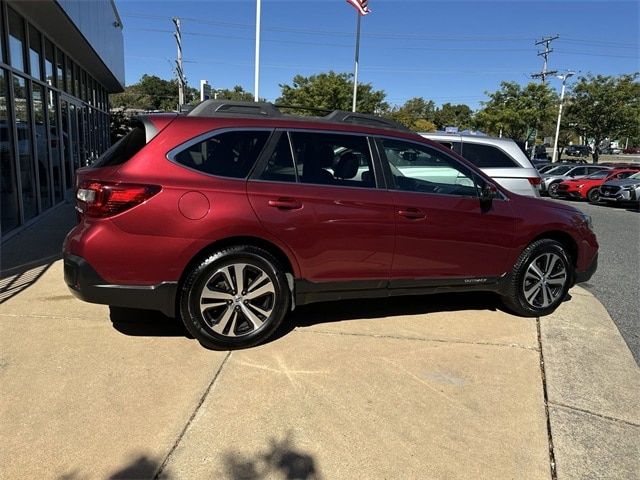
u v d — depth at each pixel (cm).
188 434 285
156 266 355
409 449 281
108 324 429
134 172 354
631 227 1279
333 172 407
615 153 8169
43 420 292
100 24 1422
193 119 381
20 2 822
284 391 333
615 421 318
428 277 435
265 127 393
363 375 358
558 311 511
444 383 353
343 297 416
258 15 1834
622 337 454
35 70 992
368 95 3788
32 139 938
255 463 265
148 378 342
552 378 368
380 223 407
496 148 770
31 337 399
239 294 379
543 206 482
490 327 459
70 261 355
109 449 270
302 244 386
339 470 262
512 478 264
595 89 3691
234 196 367
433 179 445
